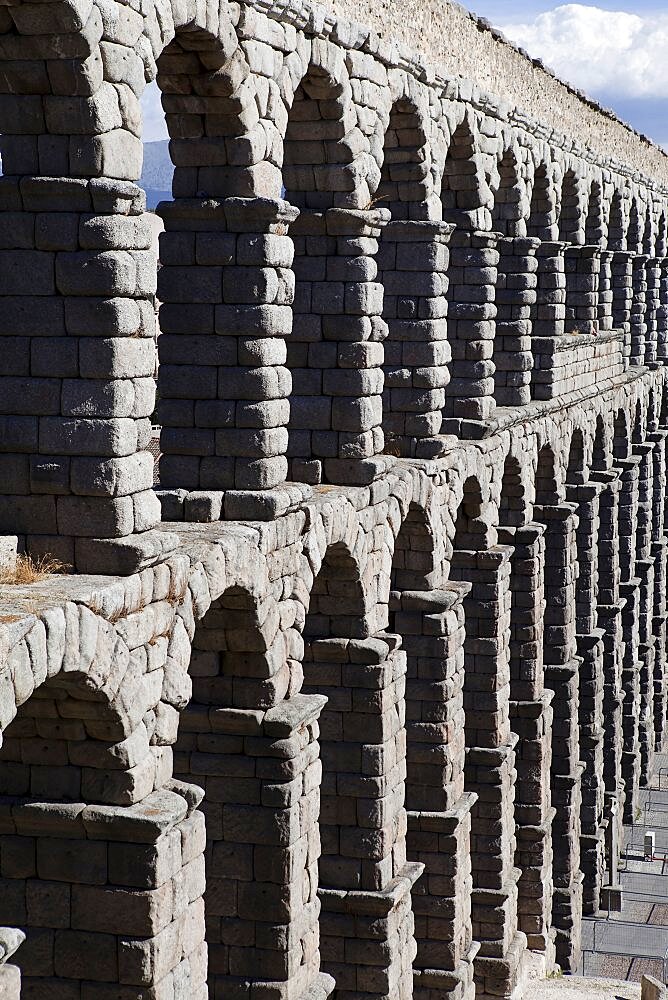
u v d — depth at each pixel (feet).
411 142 93.66
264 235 71.77
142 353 60.85
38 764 60.85
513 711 125.80
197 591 64.75
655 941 151.12
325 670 87.56
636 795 188.55
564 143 135.23
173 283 72.95
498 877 113.09
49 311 59.36
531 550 123.44
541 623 127.13
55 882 61.11
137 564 59.47
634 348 189.16
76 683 56.70
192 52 67.82
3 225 59.31
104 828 60.03
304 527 76.59
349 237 82.69
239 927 76.43
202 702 75.92
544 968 126.00
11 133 59.06
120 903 60.49
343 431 83.97
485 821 112.78
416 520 96.78
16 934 49.08
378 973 87.51
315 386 84.02
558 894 139.23
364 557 85.46
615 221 173.27
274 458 74.38
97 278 58.75
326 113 81.00
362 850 87.92
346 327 83.15
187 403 73.61
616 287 173.68
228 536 68.59
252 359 72.54
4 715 50.01
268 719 74.54
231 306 72.38
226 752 75.72
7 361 60.03
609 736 165.58
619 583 175.52
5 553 58.75
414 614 98.89
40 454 60.03
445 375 97.86
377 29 86.89
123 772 60.08
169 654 62.75
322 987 78.74
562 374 134.72
